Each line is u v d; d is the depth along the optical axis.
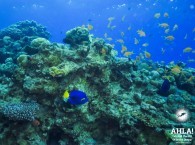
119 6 10.17
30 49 1.85
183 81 2.12
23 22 3.44
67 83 1.39
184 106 1.70
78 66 1.45
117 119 1.34
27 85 1.36
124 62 1.70
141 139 1.27
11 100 1.42
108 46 1.68
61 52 1.48
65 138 1.36
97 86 1.49
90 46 1.64
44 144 1.30
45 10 11.88
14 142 1.24
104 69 1.51
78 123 1.38
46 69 1.42
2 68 1.89
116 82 1.66
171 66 2.31
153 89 1.83
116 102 1.48
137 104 1.52
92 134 1.42
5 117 1.25
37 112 1.34
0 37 2.98
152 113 1.37
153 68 2.40
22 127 1.26
